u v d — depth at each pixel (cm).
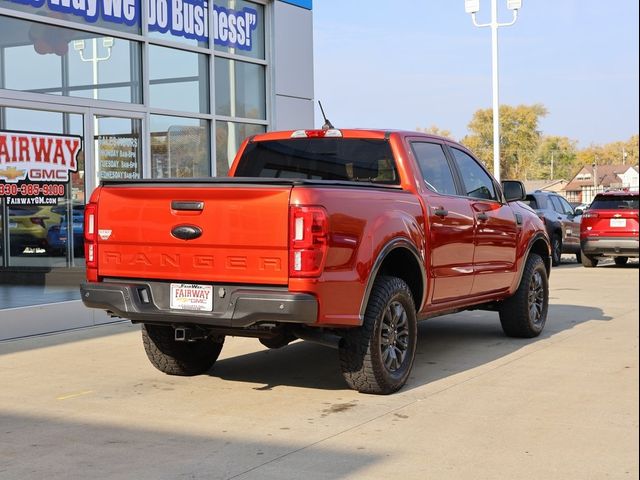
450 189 770
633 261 2197
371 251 611
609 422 559
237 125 1348
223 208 584
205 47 1283
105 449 504
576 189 13288
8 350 827
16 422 565
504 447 505
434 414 582
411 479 449
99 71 1098
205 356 712
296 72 1455
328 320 579
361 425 554
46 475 457
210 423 561
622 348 837
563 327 977
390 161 720
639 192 1862
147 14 1170
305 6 1472
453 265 741
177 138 1230
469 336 917
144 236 615
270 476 454
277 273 571
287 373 726
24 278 1072
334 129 747
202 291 596
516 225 862
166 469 466
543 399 623
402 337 660
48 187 1038
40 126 1020
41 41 1016
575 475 455
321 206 570
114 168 1122
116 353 813
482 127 11869
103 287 627
